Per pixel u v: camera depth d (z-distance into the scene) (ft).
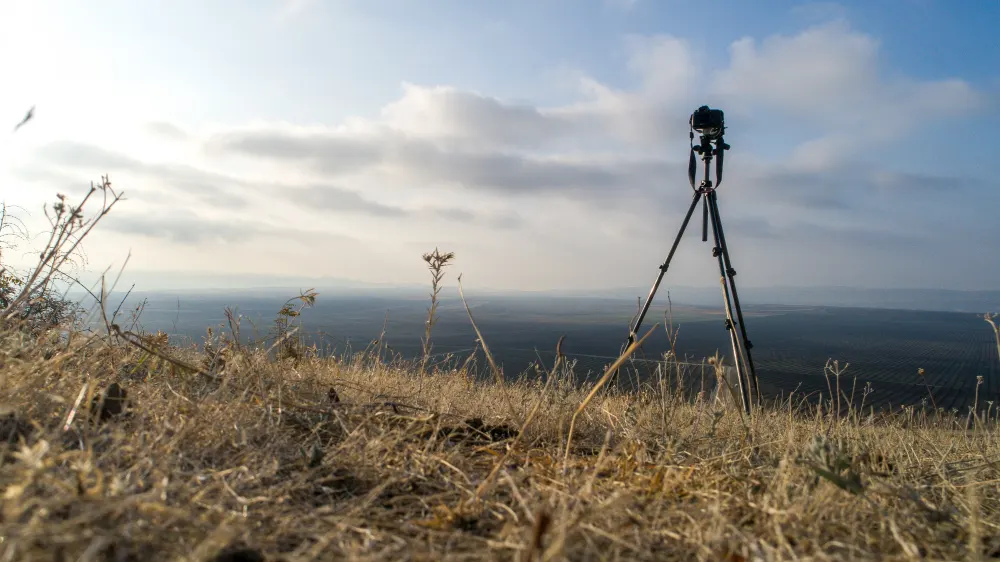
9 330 7.96
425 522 5.19
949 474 8.19
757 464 7.68
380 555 4.25
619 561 4.45
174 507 4.59
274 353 10.92
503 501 5.91
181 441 6.23
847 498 6.07
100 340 9.22
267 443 6.53
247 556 4.19
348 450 6.84
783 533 5.19
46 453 5.00
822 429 10.23
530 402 10.44
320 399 9.21
